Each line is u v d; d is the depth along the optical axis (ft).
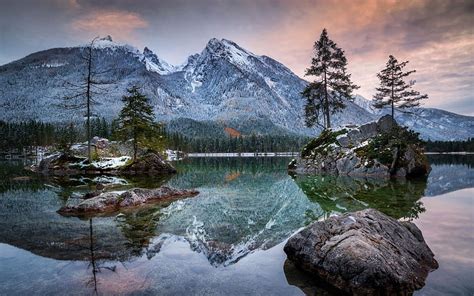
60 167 129.90
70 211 49.44
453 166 158.40
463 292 21.24
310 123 150.41
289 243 27.12
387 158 104.94
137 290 21.35
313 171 126.11
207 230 39.22
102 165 130.82
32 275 23.99
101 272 24.71
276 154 569.23
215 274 24.56
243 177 115.44
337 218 28.53
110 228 39.40
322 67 141.79
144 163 131.13
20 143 355.77
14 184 87.51
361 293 20.57
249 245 32.89
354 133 124.77
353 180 94.58
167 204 57.67
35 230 38.06
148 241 33.91
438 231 36.04
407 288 21.06
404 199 58.85
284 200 62.49
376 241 24.72
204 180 103.91
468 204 53.26
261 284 22.74
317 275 23.59
